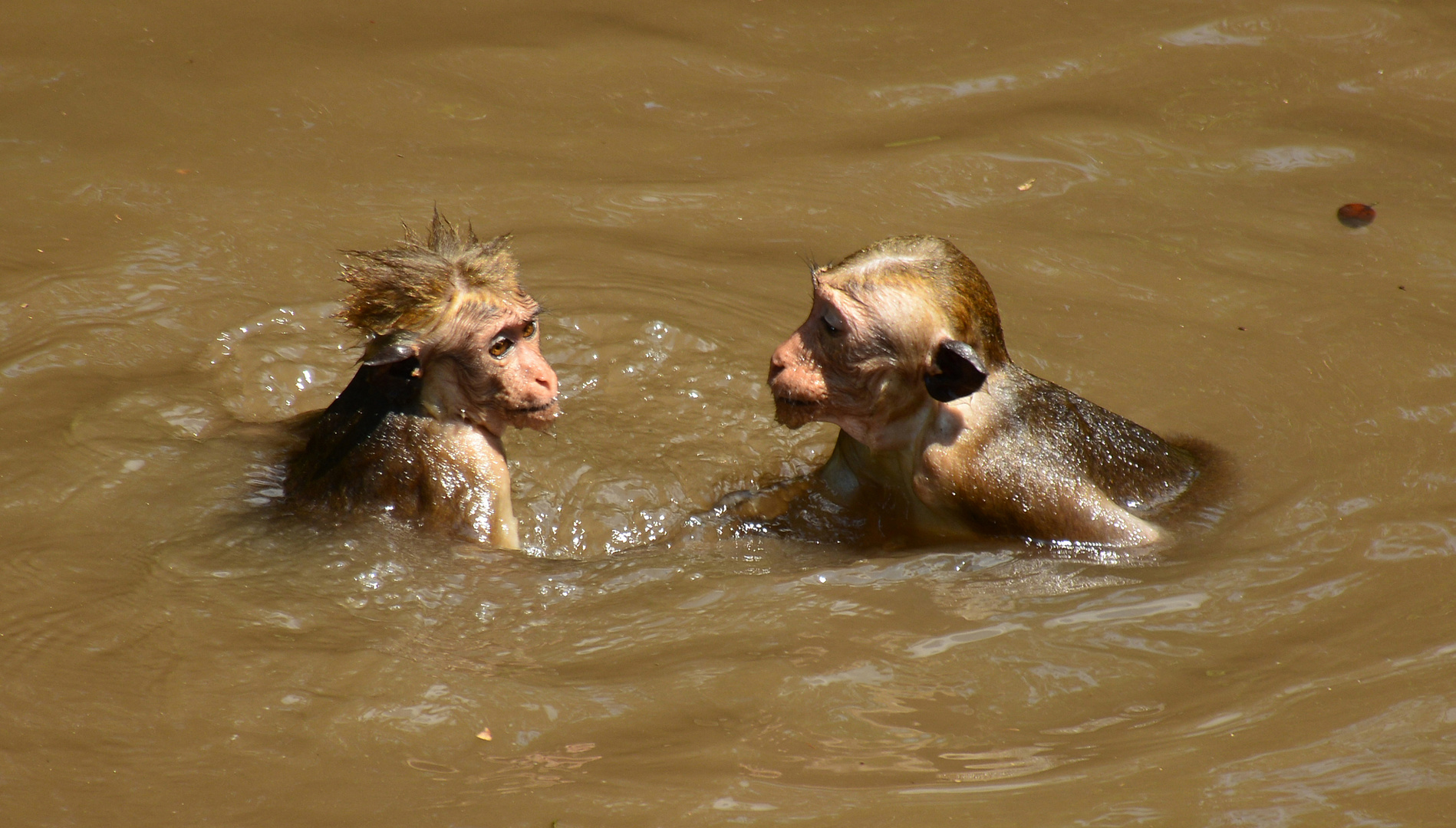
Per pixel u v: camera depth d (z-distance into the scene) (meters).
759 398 13.91
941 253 11.38
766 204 17.58
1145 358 14.30
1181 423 13.20
